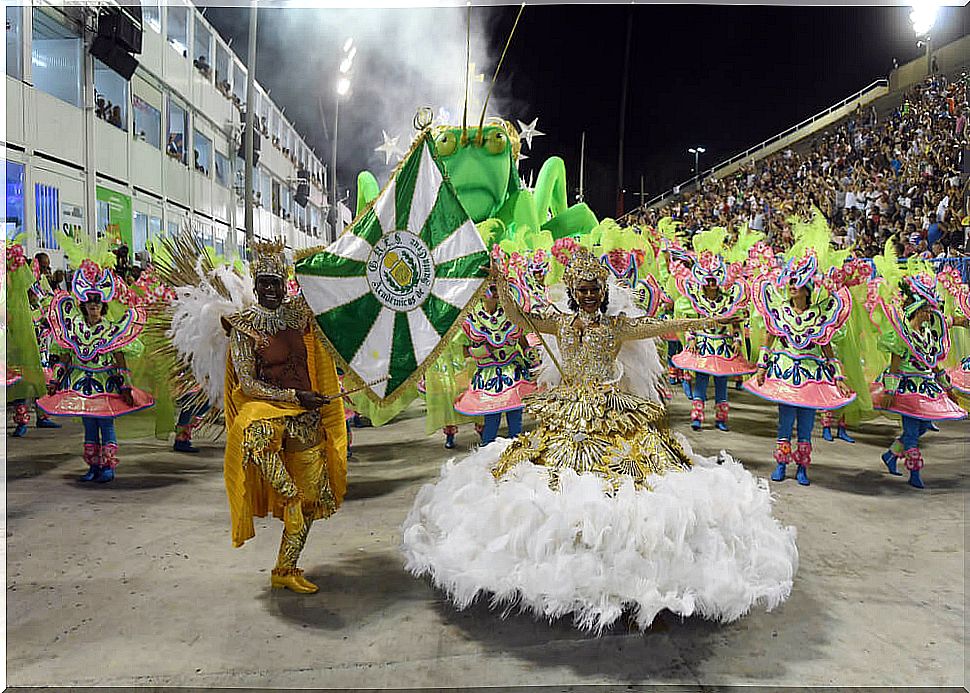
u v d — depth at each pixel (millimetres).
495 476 3422
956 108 9023
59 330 5168
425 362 3527
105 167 8391
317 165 13602
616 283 3859
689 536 3043
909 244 8391
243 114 11500
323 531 4281
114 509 4633
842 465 6023
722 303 7281
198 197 10703
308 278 3512
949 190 8500
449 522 3242
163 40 9719
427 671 2703
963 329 7074
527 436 3547
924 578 3652
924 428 5602
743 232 8016
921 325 5398
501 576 2938
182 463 5926
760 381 5547
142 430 6211
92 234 8047
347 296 3533
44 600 3273
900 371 5461
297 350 3525
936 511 4773
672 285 8312
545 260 6867
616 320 3566
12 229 7023
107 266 5559
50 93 7871
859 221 9469
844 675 2717
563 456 3312
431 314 3541
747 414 8477
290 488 3348
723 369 7145
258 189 11930
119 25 7852
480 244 3561
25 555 3828
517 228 9047
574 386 3533
